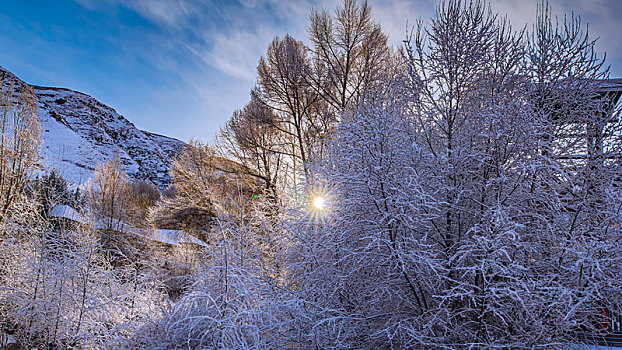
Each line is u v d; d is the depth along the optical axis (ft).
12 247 16.34
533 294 10.67
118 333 14.06
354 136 14.44
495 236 11.10
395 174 13.74
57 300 14.21
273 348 11.86
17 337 14.19
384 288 13.44
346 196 15.72
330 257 15.93
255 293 13.30
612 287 11.59
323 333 12.26
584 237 11.98
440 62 15.52
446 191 14.39
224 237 14.43
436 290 13.56
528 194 13.51
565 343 12.02
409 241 13.65
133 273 18.37
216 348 11.56
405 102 16.51
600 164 13.44
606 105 15.30
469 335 11.73
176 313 13.28
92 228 17.06
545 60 15.69
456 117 15.79
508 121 13.19
